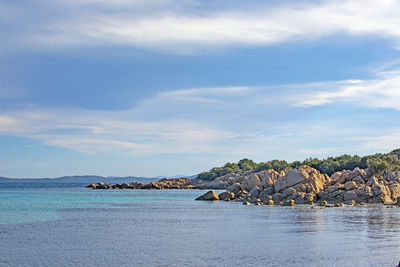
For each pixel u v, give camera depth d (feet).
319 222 196.65
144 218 228.22
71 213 260.21
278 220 207.62
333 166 595.47
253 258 115.55
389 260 111.75
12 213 256.93
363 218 211.61
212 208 295.69
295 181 333.83
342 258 114.42
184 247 133.59
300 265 106.93
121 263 111.14
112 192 629.51
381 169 376.68
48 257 119.24
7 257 119.34
